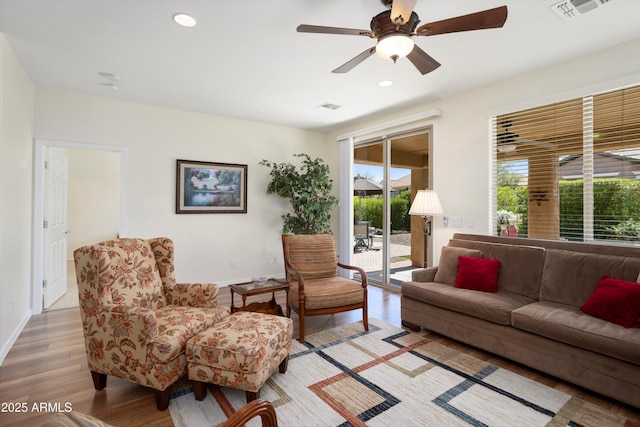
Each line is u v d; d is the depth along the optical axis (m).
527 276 2.89
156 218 4.35
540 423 1.82
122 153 4.12
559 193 3.08
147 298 2.42
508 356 2.47
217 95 3.91
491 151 3.57
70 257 7.12
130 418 1.86
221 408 1.96
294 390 2.15
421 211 3.68
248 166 5.09
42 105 3.65
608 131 2.78
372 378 2.30
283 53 2.83
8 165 2.71
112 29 2.45
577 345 2.09
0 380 2.24
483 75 3.31
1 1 2.09
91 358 2.08
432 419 1.85
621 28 2.43
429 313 3.05
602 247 2.64
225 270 4.89
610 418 1.86
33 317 3.51
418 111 4.29
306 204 4.88
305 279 3.56
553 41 2.62
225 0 2.10
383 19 1.97
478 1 2.11
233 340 1.97
